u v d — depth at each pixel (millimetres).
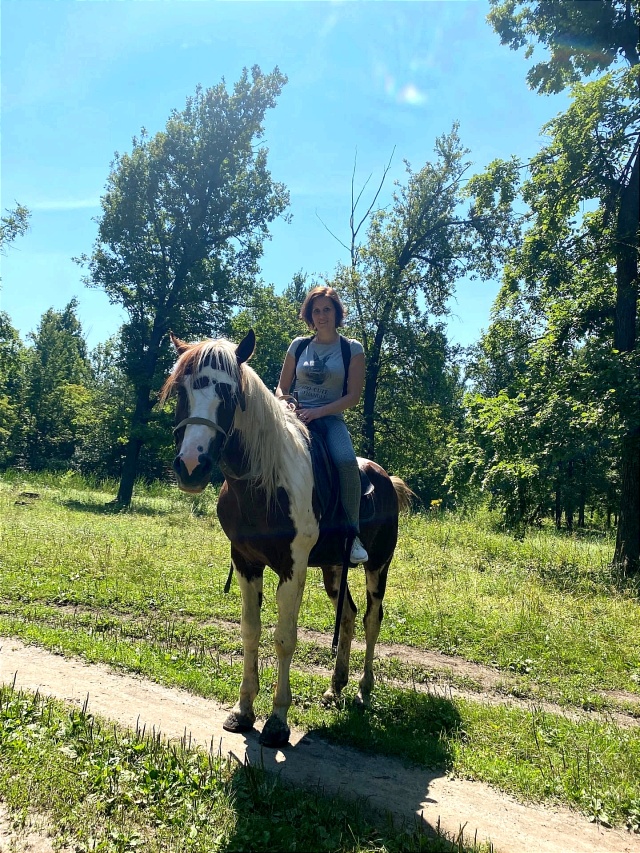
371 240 26578
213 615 6496
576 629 6770
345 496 4094
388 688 4855
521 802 3238
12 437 37438
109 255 21859
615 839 2947
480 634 6539
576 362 12117
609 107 11430
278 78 22453
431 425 27938
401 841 2658
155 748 3271
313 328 4520
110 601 6691
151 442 20500
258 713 4062
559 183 12227
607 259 11914
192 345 3516
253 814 2785
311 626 6383
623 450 10961
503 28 12945
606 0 11852
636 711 4832
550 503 12898
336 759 3559
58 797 2762
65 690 4121
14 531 10508
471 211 25406
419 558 10953
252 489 3537
